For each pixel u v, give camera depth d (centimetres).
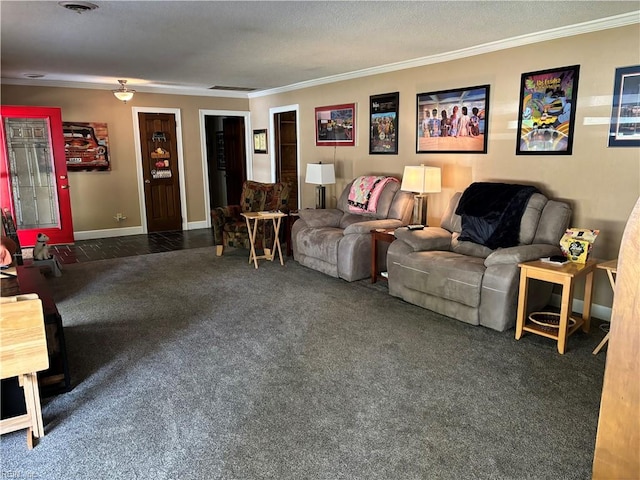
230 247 614
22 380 207
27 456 205
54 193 650
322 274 490
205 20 338
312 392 256
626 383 62
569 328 317
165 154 745
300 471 194
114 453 206
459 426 224
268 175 787
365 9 314
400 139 525
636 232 59
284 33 377
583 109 362
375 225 460
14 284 290
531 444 211
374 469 195
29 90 629
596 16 331
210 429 223
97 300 410
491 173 435
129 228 731
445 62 461
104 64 517
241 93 789
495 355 300
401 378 271
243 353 305
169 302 404
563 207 361
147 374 277
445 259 368
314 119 654
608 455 65
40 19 333
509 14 326
